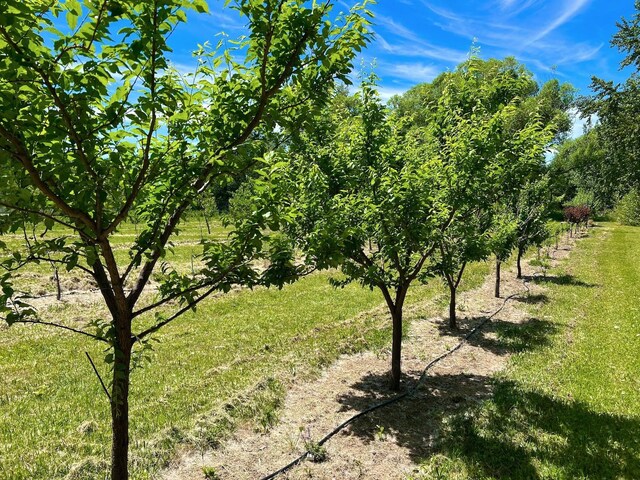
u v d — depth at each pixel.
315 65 4.12
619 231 39.19
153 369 8.98
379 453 6.15
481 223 13.48
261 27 3.35
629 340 10.44
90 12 2.68
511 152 7.36
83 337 10.89
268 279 4.45
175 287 4.14
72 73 2.78
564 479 5.34
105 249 3.38
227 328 11.97
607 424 6.63
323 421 7.03
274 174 3.76
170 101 2.97
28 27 2.64
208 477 5.56
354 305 14.66
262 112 3.67
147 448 6.04
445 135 8.27
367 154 7.48
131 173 3.62
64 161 2.91
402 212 6.90
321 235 4.79
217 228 42.31
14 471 5.48
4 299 3.30
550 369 8.88
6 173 2.95
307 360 9.44
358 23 4.04
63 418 6.90
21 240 22.31
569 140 28.47
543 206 18.47
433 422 7.02
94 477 5.42
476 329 11.97
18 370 8.80
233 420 6.86
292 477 5.60
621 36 17.64
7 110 2.61
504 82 8.23
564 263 22.72
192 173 3.95
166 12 2.71
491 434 6.41
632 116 17.98
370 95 7.34
